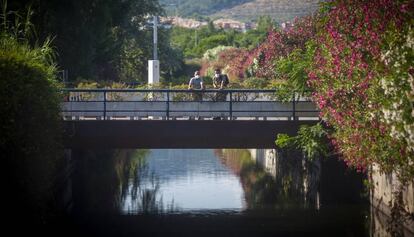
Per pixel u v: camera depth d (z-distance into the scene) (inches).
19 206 1014.4
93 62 2445.9
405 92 879.1
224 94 1423.5
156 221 1135.0
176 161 2126.0
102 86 1759.4
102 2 2127.2
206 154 2402.8
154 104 1401.3
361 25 998.4
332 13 1079.6
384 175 1090.7
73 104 1401.3
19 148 999.0
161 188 1513.3
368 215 1148.5
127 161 2111.2
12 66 999.6
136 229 1071.6
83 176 1731.1
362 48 991.6
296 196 1405.0
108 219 1164.5
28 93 1019.9
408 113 871.1
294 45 2228.1
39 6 1798.7
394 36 895.1
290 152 1697.8
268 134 1310.3
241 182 1631.4
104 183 1603.1
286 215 1170.6
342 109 1039.6
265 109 1387.8
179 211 1229.1
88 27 2089.1
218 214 1193.4
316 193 1424.7
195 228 1074.7
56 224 1115.9
